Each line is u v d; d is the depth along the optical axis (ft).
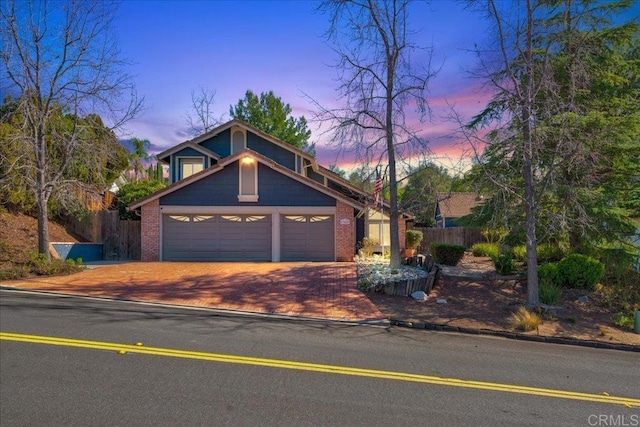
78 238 71.67
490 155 37.76
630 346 27.45
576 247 45.62
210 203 60.59
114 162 61.00
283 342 23.79
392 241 46.83
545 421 14.66
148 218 60.08
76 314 29.01
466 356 22.80
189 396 15.40
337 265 53.83
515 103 36.17
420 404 15.61
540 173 38.40
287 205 60.75
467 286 41.83
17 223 63.87
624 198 44.32
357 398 15.88
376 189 50.83
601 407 16.20
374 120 46.73
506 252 50.29
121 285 41.78
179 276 46.42
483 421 14.37
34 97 48.67
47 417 13.38
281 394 15.94
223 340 23.58
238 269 50.65
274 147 75.05
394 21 45.70
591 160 37.76
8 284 40.78
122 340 22.61
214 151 75.92
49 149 53.06
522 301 37.24
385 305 35.81
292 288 41.16
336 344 23.95
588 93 42.42
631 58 47.60
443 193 49.85
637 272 44.04
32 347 20.70
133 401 14.79
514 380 18.94
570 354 24.81
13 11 45.73
